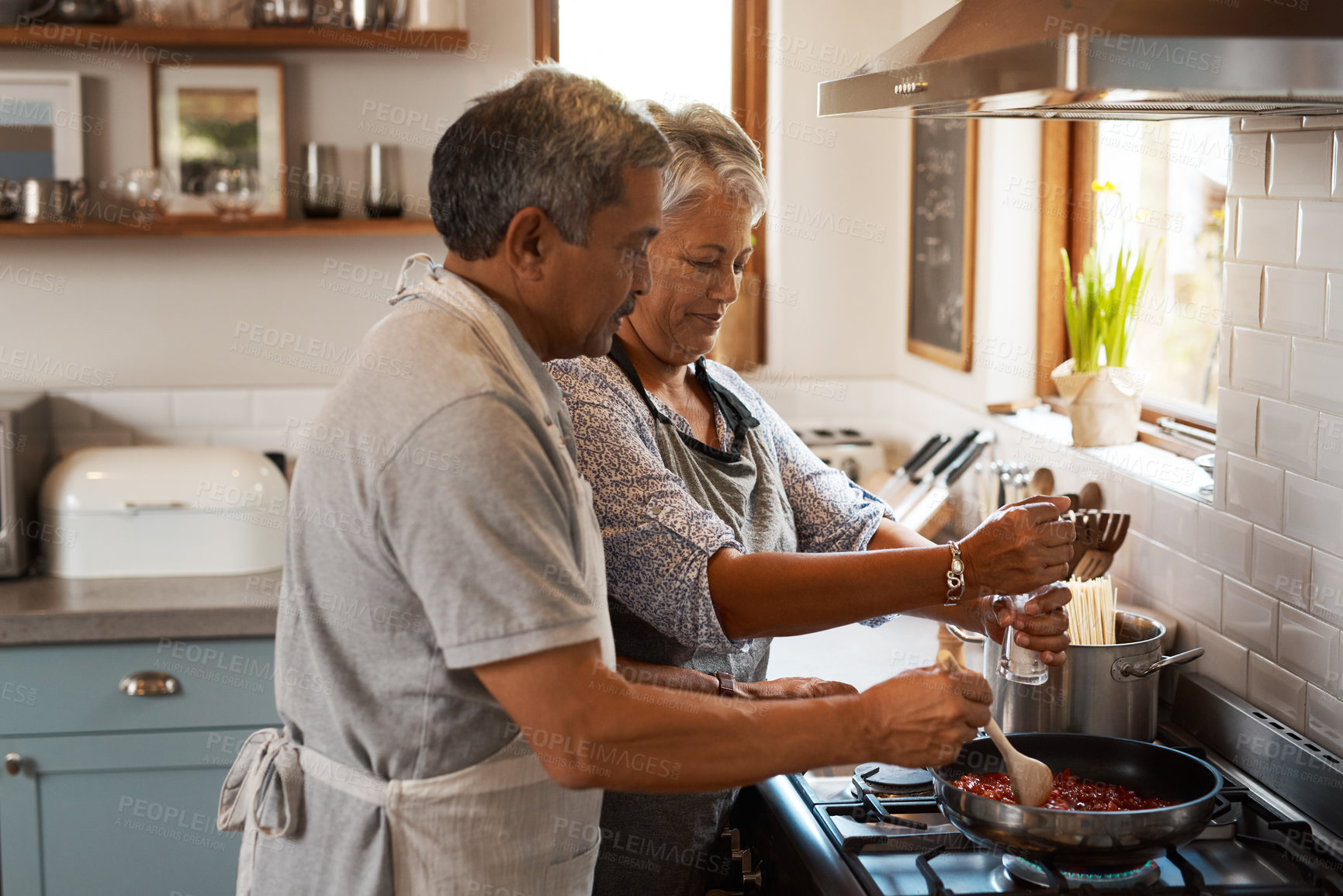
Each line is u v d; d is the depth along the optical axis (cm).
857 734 109
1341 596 146
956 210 281
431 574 101
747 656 158
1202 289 221
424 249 302
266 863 121
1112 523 196
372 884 114
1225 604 173
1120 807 133
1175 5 111
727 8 321
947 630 198
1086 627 167
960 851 137
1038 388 269
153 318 295
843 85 157
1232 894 121
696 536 131
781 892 145
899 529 168
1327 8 108
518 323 114
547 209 107
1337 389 146
